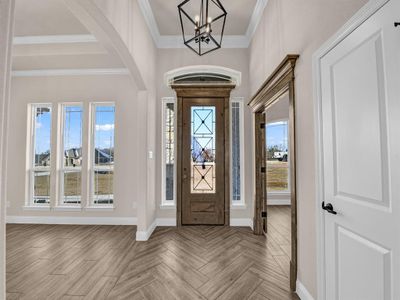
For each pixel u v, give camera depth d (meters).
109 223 4.49
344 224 1.50
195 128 4.38
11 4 1.01
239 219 4.28
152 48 3.99
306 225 2.00
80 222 4.52
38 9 3.11
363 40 1.31
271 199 6.19
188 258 2.92
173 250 3.17
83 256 3.01
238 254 3.03
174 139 4.42
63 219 4.54
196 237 3.68
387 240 1.16
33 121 4.80
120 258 2.94
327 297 1.69
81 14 2.22
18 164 4.64
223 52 4.35
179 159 4.32
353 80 1.40
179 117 4.35
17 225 4.44
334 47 1.59
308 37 1.96
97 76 4.64
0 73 0.97
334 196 1.60
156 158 4.30
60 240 3.62
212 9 3.46
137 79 3.40
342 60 1.50
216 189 4.31
